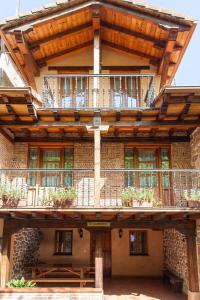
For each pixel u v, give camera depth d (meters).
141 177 10.14
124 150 10.31
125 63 11.19
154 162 10.25
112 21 10.11
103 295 8.70
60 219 8.87
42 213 8.07
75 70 11.16
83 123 8.70
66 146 10.34
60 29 10.09
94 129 8.59
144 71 11.10
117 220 8.83
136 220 8.85
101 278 8.18
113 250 11.99
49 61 11.21
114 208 7.62
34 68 10.80
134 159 10.24
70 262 11.73
